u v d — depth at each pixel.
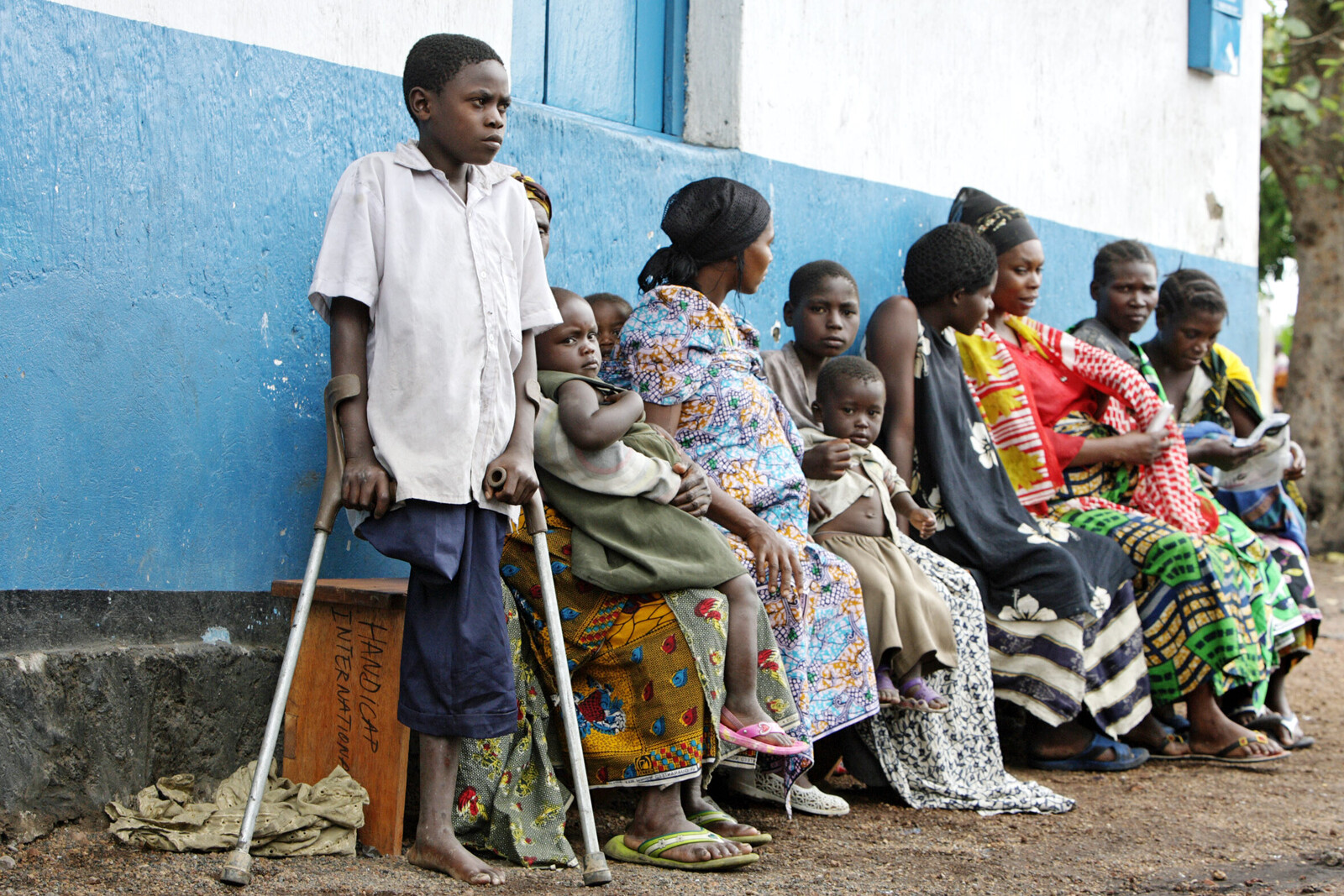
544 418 3.20
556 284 4.23
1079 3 6.51
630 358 3.73
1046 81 6.34
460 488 2.82
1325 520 12.20
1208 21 7.22
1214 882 3.10
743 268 3.89
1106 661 4.57
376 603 3.11
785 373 4.55
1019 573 4.46
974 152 5.96
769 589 3.53
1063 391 5.16
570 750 2.88
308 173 3.55
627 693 3.17
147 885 2.66
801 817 3.71
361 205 2.86
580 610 3.18
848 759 4.02
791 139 5.07
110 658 3.08
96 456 3.13
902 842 3.43
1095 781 4.40
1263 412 5.84
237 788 3.21
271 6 3.46
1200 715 4.75
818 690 3.66
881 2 5.44
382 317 2.85
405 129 3.79
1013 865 3.22
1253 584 5.09
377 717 3.12
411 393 2.82
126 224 3.17
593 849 2.82
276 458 3.47
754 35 4.88
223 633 3.36
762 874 3.02
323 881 2.76
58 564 3.07
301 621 2.78
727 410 3.73
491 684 2.88
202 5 3.32
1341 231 11.79
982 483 4.65
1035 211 6.30
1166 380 5.80
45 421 3.04
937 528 4.56
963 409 4.68
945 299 4.90
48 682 2.97
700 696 3.09
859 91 5.37
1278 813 3.93
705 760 3.12
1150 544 4.80
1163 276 7.11
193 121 3.30
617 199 4.43
